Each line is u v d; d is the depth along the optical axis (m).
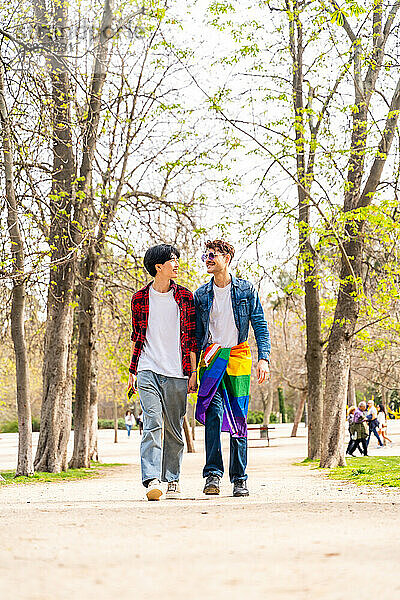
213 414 7.66
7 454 33.47
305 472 16.53
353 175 19.02
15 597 2.29
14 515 5.38
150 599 2.29
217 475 7.86
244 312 7.60
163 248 7.48
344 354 19.23
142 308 7.50
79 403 22.41
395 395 58.38
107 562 2.95
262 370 7.64
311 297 23.17
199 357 7.71
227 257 7.62
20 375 16.92
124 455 32.12
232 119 19.56
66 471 19.31
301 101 20.11
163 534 3.83
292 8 19.88
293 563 2.88
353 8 15.55
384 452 29.05
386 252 20.20
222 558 3.03
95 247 21.59
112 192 21.19
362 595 2.29
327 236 18.88
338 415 18.98
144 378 7.38
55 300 19.31
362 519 4.57
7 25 16.55
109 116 20.06
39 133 16.88
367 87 19.31
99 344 26.42
